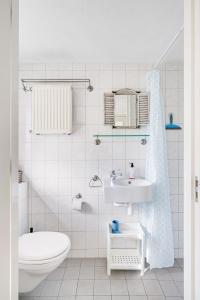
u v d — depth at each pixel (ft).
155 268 7.31
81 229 8.00
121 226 7.87
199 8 2.73
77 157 7.98
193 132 2.90
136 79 7.93
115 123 7.90
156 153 7.06
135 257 7.65
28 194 7.93
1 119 2.36
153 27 5.79
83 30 5.91
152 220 7.06
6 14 2.39
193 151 2.92
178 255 7.94
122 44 6.71
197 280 2.83
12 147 2.55
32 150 7.97
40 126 7.68
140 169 7.92
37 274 5.34
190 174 2.94
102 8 5.02
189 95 2.95
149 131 7.52
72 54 7.40
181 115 7.95
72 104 7.93
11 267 2.51
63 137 7.97
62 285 6.45
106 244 7.99
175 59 7.72
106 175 7.97
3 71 2.37
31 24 5.60
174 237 7.95
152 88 7.07
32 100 7.68
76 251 7.98
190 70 2.91
